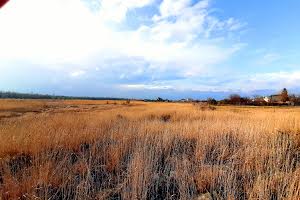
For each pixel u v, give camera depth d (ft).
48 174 14.19
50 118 39.09
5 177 13.84
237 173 15.34
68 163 16.48
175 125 29.86
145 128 26.35
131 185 13.74
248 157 16.30
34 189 12.21
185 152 19.88
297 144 19.89
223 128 25.95
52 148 19.51
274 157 15.94
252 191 12.06
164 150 19.70
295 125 24.14
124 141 20.59
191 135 24.16
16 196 12.21
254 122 31.27
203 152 18.70
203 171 14.78
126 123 35.22
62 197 12.87
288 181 13.08
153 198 13.04
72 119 36.35
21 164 16.98
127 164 16.84
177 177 14.65
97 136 23.70
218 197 12.69
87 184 13.66
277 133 22.58
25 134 21.77
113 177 15.31
